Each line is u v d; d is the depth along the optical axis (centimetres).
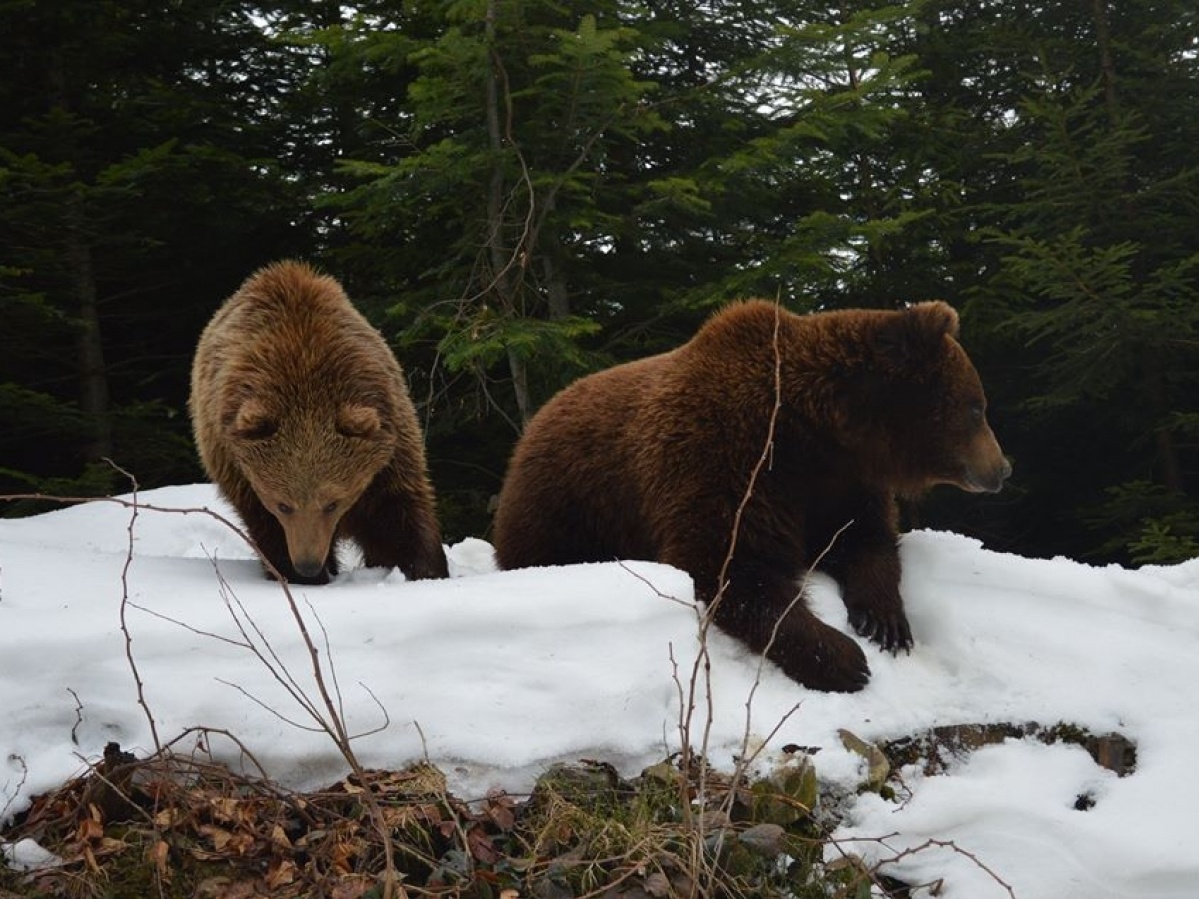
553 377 1104
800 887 417
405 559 596
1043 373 1252
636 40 1148
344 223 1364
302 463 541
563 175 1022
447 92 1034
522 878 393
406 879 393
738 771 403
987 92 1465
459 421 1246
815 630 487
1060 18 1383
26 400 1055
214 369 590
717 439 532
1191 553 987
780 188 1259
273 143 1408
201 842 391
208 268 1337
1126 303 1093
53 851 379
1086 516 1255
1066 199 1188
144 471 1231
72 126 1137
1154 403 1198
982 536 1391
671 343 1194
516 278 1066
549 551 610
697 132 1234
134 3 1277
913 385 549
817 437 543
